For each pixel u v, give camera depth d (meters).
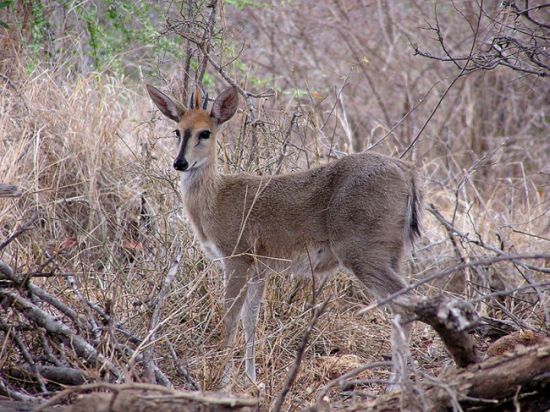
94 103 13.70
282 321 10.80
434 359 10.30
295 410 8.23
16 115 13.27
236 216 10.72
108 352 8.57
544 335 9.25
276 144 12.24
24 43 14.50
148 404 6.55
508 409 7.02
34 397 7.76
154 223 11.96
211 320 10.48
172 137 13.72
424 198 10.16
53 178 12.21
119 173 12.98
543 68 11.42
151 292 9.88
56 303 8.72
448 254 12.97
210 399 6.61
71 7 14.79
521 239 13.26
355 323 10.98
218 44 14.07
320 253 10.45
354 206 9.90
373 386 9.41
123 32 15.58
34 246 10.60
